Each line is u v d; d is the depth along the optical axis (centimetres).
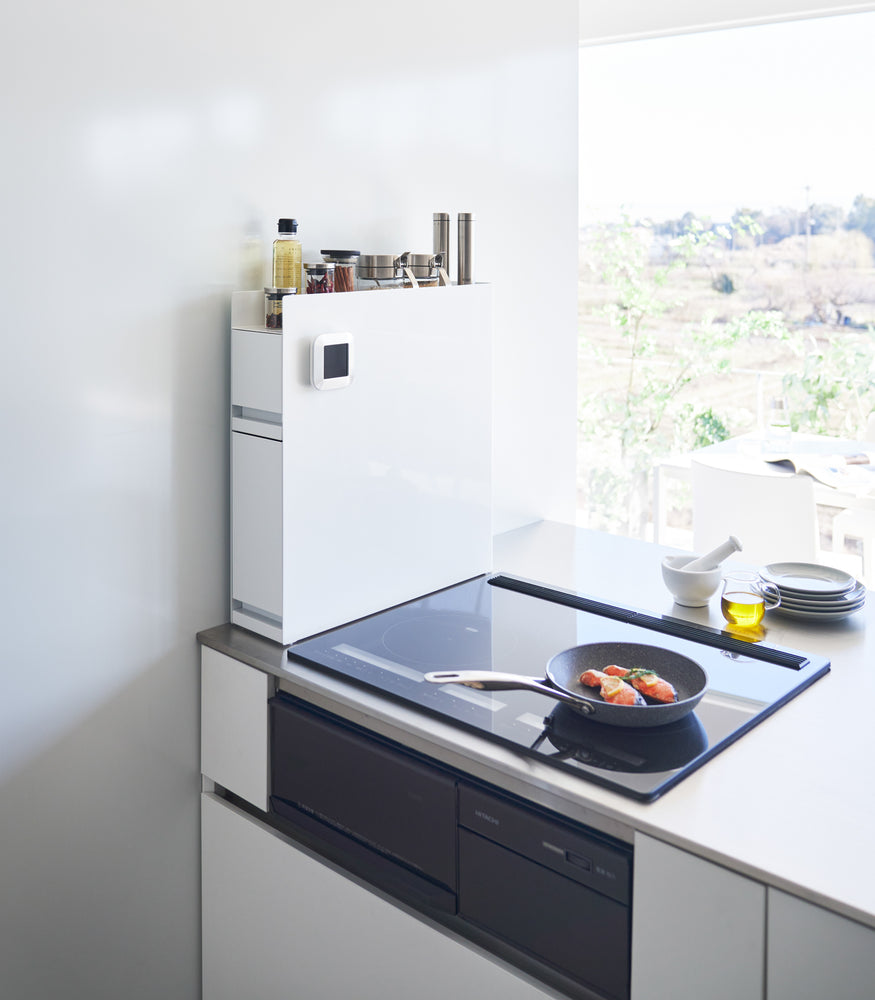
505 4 222
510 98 227
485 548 213
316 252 191
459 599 200
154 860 186
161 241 168
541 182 240
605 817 131
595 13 370
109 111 158
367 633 182
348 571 184
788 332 531
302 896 173
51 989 175
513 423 246
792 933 115
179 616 181
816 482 323
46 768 168
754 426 545
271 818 182
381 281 189
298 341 168
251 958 185
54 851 171
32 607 162
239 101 175
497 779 142
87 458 164
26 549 160
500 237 232
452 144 215
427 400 193
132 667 176
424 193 211
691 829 122
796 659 168
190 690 185
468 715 150
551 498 262
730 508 325
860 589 194
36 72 150
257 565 178
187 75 167
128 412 168
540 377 251
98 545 168
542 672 165
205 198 173
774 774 135
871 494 311
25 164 151
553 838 136
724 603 184
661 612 192
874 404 509
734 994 121
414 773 152
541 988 141
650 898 126
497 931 145
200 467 180
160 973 190
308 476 174
